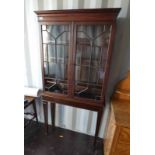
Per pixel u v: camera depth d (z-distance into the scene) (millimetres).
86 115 1914
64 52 1571
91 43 1405
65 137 1948
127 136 1215
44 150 1710
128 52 1516
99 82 1524
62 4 1595
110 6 1443
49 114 2146
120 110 1379
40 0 1657
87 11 1226
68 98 1617
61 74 1675
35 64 1968
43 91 1735
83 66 1521
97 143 1863
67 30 1465
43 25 1486
